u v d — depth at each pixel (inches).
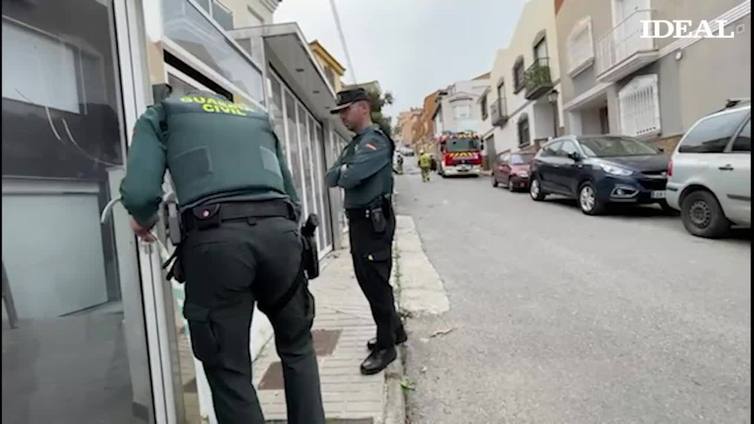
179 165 68.1
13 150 57.5
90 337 68.8
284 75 232.4
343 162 118.2
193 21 110.2
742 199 234.7
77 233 67.7
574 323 154.0
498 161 678.5
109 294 73.3
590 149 391.5
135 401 77.7
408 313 170.9
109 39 77.2
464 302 181.2
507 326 154.8
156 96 88.5
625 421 99.3
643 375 117.6
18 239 57.6
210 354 67.6
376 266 119.1
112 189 75.8
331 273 242.8
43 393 60.0
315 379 81.4
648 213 363.3
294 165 249.4
